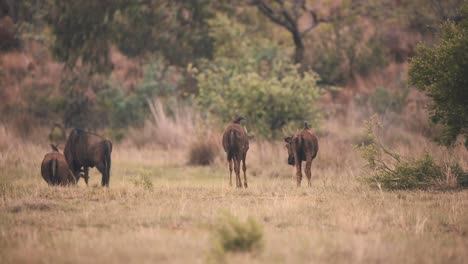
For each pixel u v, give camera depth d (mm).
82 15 93562
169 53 99688
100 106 90438
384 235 24016
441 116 37781
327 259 20094
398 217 27453
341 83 101875
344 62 103062
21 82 95938
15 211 29844
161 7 100875
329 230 25359
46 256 20141
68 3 93750
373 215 27781
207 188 38500
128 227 25578
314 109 68562
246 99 66062
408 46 103062
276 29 113875
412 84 38500
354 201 31922
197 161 61062
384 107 81688
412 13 98938
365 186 38125
